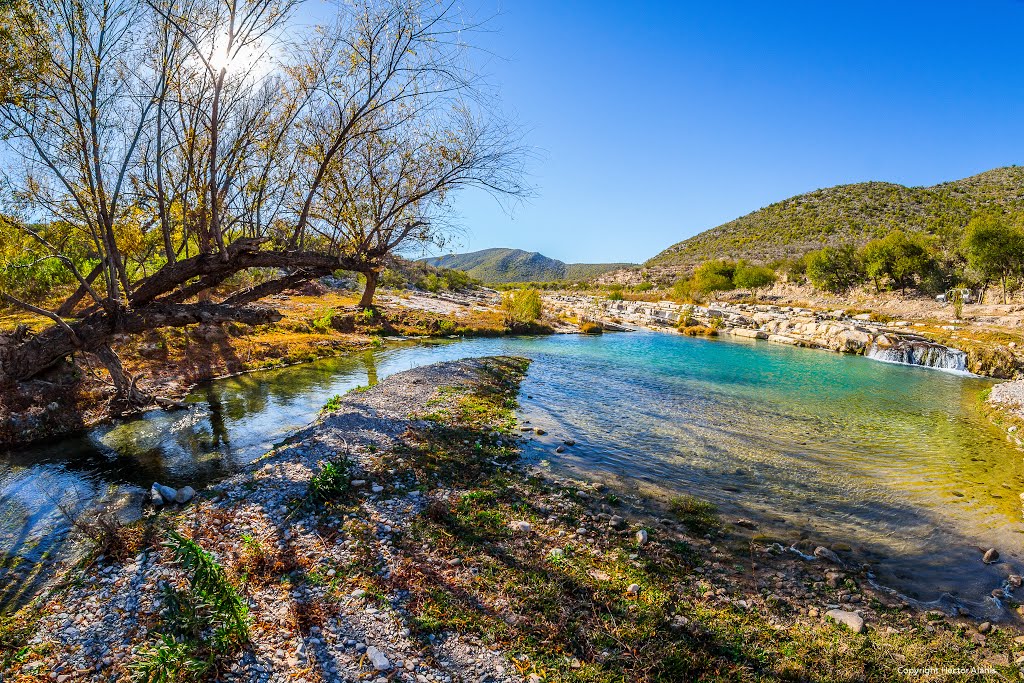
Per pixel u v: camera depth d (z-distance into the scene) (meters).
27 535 9.27
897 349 38.81
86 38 12.63
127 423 15.89
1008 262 62.41
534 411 19.47
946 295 69.19
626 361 33.44
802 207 190.75
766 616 7.68
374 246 16.25
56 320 14.71
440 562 8.34
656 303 79.94
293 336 32.50
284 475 11.28
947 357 35.19
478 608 7.23
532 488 11.89
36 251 18.11
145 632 6.44
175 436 14.88
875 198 177.12
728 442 16.88
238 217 14.57
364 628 6.68
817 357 38.56
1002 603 8.55
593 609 7.37
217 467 12.66
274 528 9.04
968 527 11.31
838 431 18.75
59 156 13.41
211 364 23.73
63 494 10.99
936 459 15.87
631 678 6.08
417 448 13.65
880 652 6.96
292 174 14.58
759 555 9.65
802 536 10.59
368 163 15.04
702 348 41.56
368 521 9.49
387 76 12.97
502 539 9.30
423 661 6.18
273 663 5.96
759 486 13.28
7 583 7.88
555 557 8.77
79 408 15.88
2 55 12.10
